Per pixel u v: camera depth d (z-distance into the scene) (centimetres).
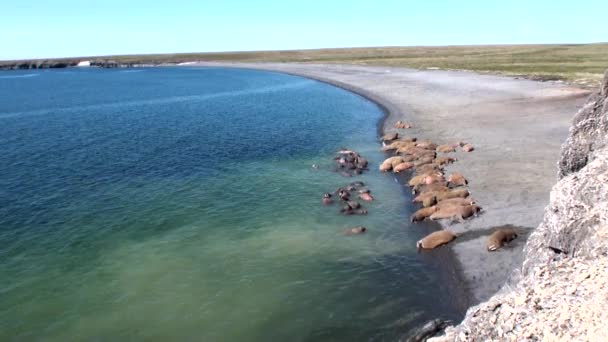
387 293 1919
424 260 2169
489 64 11019
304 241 2416
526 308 916
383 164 3594
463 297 1839
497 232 2197
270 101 7994
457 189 2850
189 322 1773
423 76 9375
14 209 2920
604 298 870
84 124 6116
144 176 3606
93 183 3444
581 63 9906
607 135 1608
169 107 7731
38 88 12138
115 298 1942
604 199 1199
